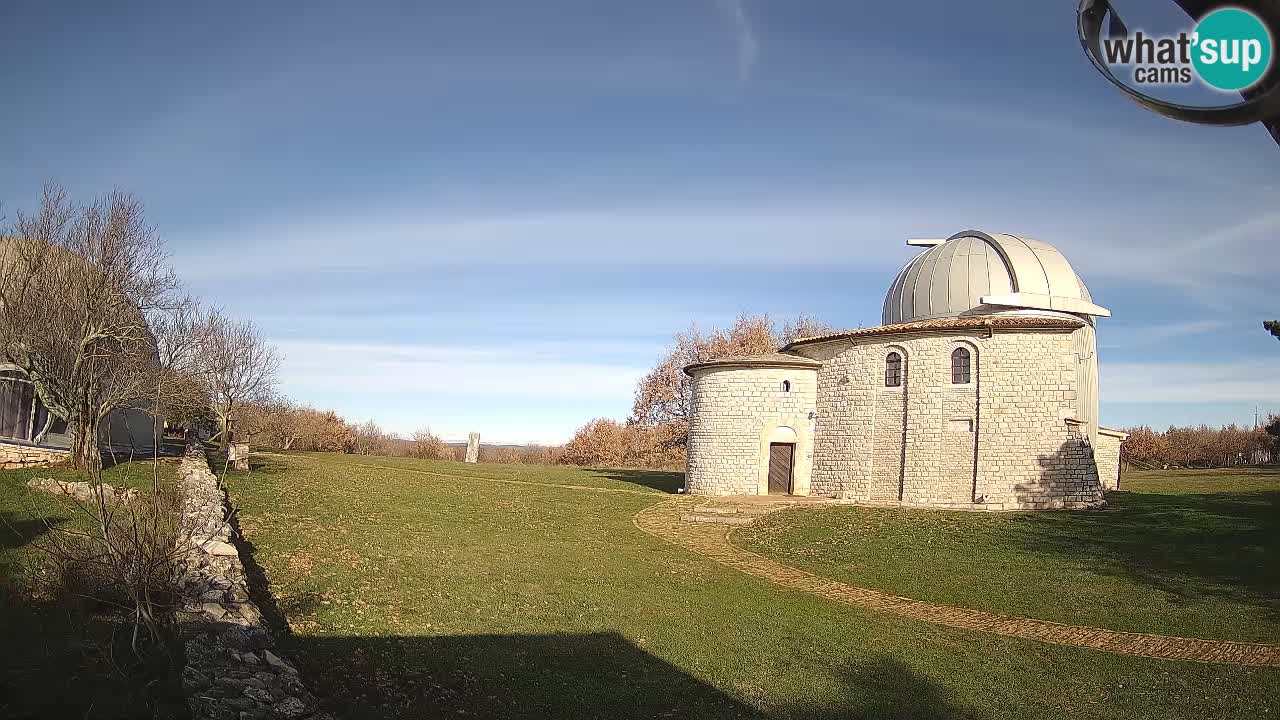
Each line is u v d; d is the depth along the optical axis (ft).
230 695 28.40
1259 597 57.21
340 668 37.01
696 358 231.09
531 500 110.01
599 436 243.19
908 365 110.11
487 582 57.41
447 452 248.93
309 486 101.30
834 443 116.88
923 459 107.24
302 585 50.72
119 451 113.60
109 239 87.20
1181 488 133.08
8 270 86.38
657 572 67.10
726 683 40.24
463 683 37.22
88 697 27.63
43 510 56.39
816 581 67.26
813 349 122.93
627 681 39.58
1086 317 118.42
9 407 90.27
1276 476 165.37
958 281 119.55
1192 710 38.11
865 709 37.50
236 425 142.10
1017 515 95.04
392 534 72.54
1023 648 48.24
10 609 33.45
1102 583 63.36
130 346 93.35
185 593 36.09
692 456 128.16
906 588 64.18
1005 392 103.40
